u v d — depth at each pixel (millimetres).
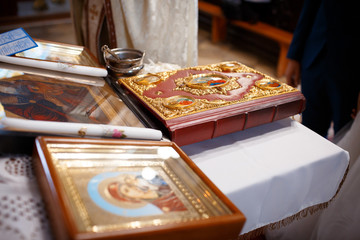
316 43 1602
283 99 897
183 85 926
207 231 488
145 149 654
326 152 847
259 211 775
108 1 1328
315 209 915
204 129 773
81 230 437
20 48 1033
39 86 871
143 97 849
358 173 1144
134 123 773
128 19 1324
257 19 3445
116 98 885
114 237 425
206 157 791
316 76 1641
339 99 1607
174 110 782
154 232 448
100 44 1548
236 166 767
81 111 783
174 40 1410
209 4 4055
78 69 979
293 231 1292
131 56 1095
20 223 481
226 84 936
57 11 4504
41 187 519
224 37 3768
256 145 854
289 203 830
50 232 479
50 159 540
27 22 4043
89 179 551
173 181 592
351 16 1463
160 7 1337
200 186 576
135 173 593
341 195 1140
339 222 1117
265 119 879
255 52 3379
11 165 600
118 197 527
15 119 631
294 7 3092
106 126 694
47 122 649
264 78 999
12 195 523
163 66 1197
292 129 943
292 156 820
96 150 615
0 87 826
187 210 525
